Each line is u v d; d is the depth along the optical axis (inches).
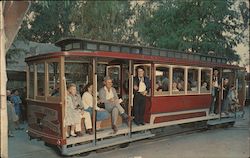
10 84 645.3
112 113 346.9
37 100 346.6
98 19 1032.8
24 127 539.5
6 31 205.8
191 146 371.9
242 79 619.5
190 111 466.9
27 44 823.1
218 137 438.9
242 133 479.5
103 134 331.9
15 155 328.8
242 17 884.0
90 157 317.7
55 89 327.3
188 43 820.6
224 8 834.8
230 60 915.4
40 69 344.2
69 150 301.3
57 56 303.4
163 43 852.6
